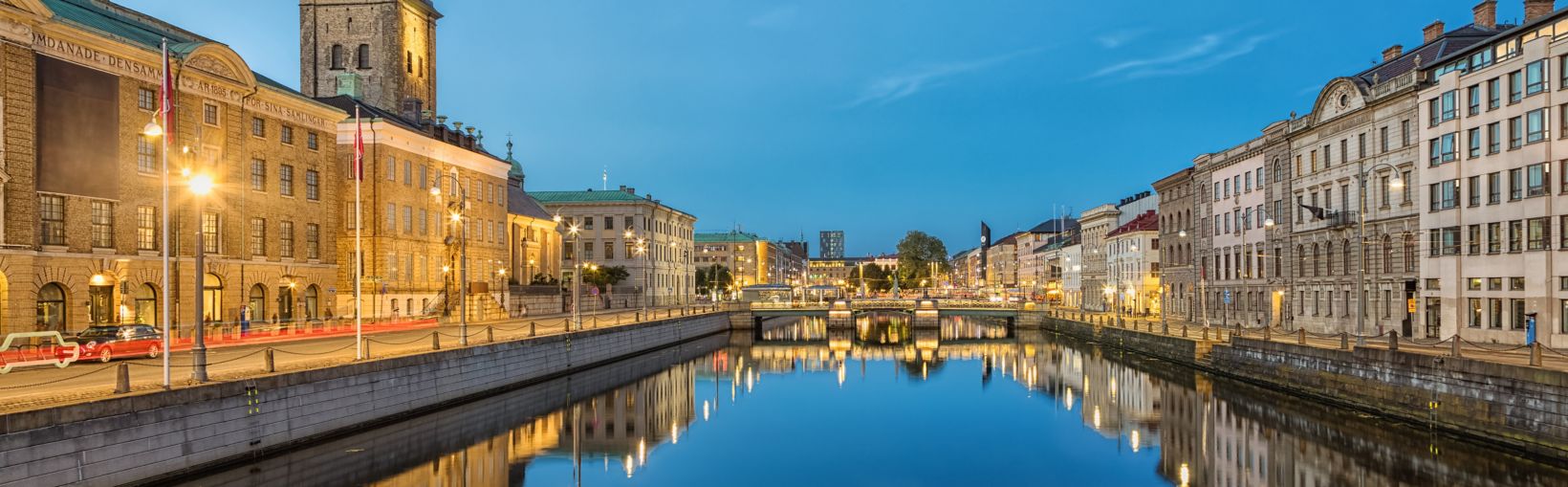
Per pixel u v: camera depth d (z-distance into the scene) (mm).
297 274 61906
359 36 103375
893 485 34031
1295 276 75750
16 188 42125
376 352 44594
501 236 93500
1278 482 32531
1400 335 60875
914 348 97250
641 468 36406
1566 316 48031
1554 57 48875
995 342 106438
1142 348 76062
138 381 31297
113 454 25641
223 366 36281
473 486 32031
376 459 34219
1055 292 175750
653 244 144375
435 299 79125
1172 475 35031
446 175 82062
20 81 42250
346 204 71875
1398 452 35844
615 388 57969
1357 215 65625
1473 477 31094
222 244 55000
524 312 96438
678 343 92000
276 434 32094
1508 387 34531
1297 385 50531
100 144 46969
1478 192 54094
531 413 47312
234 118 55938
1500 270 52188
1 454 22562
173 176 51250
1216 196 92312
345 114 67500
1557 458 32000
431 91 112188
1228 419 46188
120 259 48344
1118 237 127688
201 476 28656
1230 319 88562
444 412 43719
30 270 42781
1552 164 48875
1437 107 57500
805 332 132375
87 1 54531
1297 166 75625
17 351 36000
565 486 33031
